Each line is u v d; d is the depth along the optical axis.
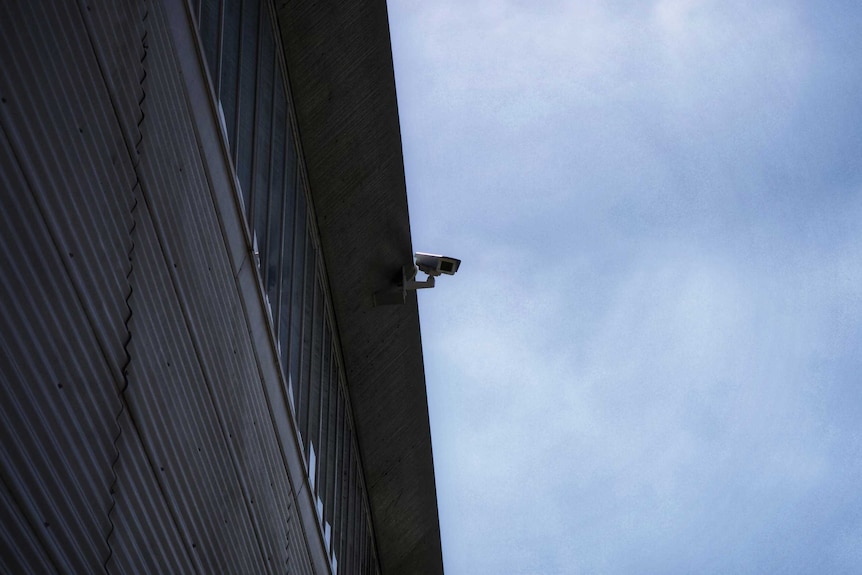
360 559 20.72
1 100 5.60
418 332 19.11
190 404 8.68
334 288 17.22
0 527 5.31
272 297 12.56
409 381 20.14
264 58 12.52
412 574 26.14
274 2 12.87
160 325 7.96
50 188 6.11
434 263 16.70
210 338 9.43
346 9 13.09
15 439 5.53
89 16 6.85
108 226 6.98
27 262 5.79
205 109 9.61
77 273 6.42
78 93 6.59
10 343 5.55
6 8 5.74
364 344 18.50
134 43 7.69
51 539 5.87
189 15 9.16
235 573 9.86
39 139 6.01
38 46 6.08
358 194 15.79
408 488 22.81
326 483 16.30
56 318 6.10
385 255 16.97
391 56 14.16
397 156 15.59
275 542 11.76
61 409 6.11
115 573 6.80
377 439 20.88
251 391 10.98
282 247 13.37
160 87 8.27
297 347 14.26
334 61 13.68
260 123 12.26
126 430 7.12
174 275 8.40
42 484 5.80
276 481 12.06
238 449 10.26
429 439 21.95
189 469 8.55
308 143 14.66
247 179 11.50
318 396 15.98
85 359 6.49
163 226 8.16
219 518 9.38
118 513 6.90
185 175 8.87
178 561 8.15
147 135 7.86
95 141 6.82
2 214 5.54
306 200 15.23
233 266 10.46
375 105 14.59
